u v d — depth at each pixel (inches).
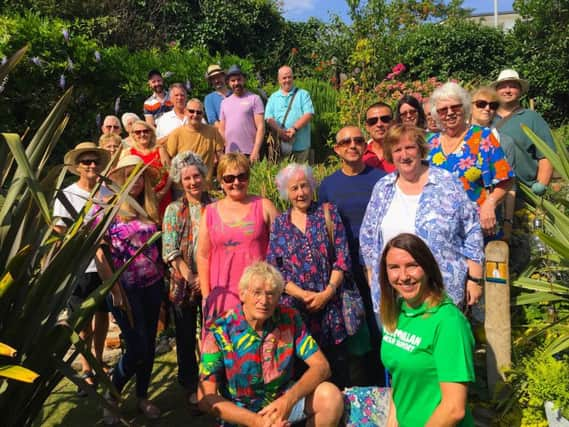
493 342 143.0
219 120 304.5
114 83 358.0
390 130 135.3
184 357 160.2
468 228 133.3
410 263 102.1
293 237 143.7
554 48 578.2
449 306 102.5
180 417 158.7
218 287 137.9
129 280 150.5
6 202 113.7
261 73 692.1
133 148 223.5
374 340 158.7
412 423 105.3
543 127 190.9
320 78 601.6
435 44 601.6
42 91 322.7
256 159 271.6
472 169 146.0
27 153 121.6
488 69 605.9
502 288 141.3
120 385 155.2
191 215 158.4
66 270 116.9
